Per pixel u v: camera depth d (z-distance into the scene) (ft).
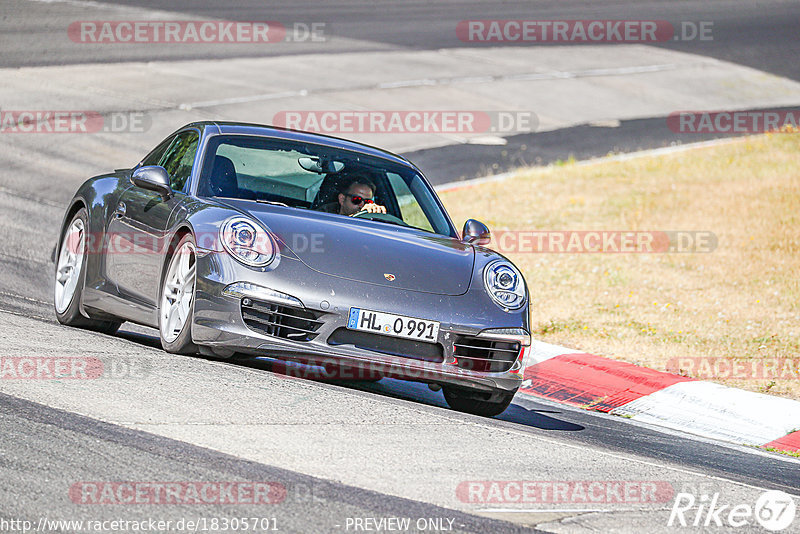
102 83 240.32
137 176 75.10
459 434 59.67
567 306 121.29
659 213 174.50
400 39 331.98
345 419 58.39
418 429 59.06
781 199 181.27
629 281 133.69
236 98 240.53
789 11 424.46
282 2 375.86
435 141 225.97
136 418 52.70
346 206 78.07
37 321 81.82
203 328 65.26
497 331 68.54
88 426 50.49
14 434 48.06
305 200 76.69
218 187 75.05
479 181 197.77
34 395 55.21
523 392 90.63
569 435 68.18
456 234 81.41
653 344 107.04
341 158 82.38
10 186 159.63
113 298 78.02
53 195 157.69
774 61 343.26
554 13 394.32
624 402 89.30
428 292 67.97
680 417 86.43
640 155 226.17
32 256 118.83
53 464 44.50
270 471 46.60
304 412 58.39
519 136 237.86
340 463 49.39
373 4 389.80
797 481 64.95
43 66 249.55
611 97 285.23
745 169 208.54
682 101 287.69
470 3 404.77
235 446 49.80
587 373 96.37
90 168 176.24
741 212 173.17
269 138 82.02
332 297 64.95
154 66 263.90
